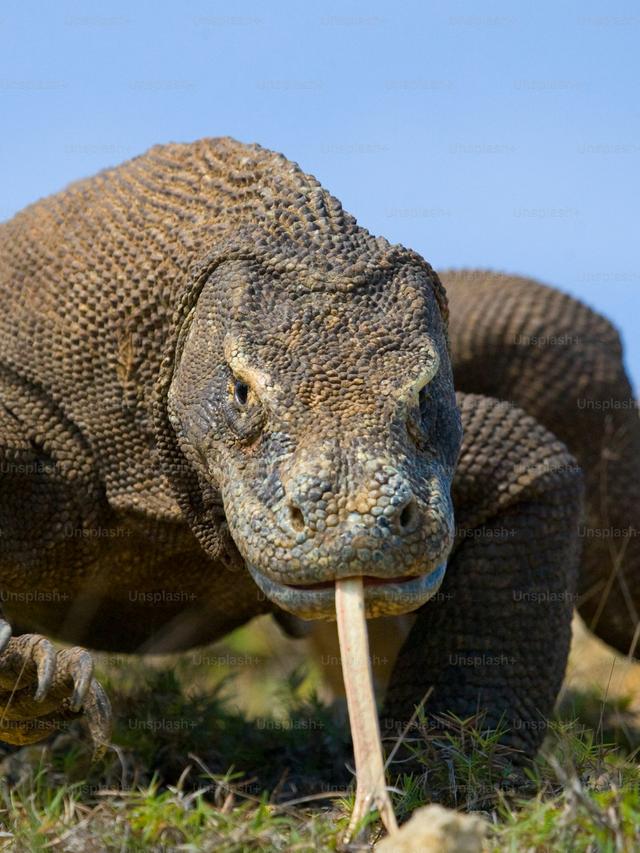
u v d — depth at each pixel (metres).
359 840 6.22
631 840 5.83
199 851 6.19
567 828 5.94
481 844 5.78
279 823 6.65
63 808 7.25
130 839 6.35
